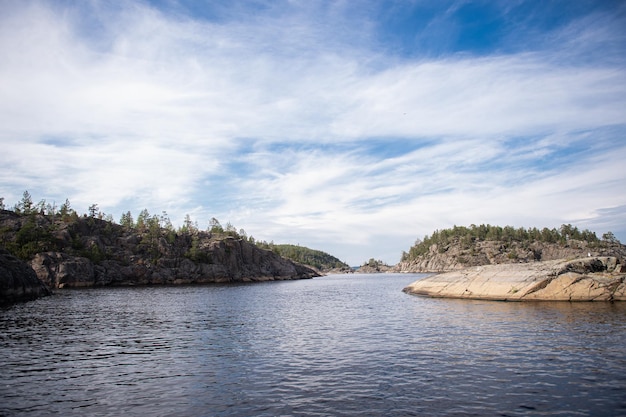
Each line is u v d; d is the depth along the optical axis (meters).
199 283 143.50
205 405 15.31
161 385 17.92
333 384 17.81
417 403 15.23
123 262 129.25
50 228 122.31
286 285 133.25
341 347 25.94
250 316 44.03
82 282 109.69
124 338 29.83
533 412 14.17
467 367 20.14
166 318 42.06
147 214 171.25
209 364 21.69
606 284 46.91
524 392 16.27
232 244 171.75
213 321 39.69
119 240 140.62
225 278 155.75
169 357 23.47
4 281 57.53
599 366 19.75
